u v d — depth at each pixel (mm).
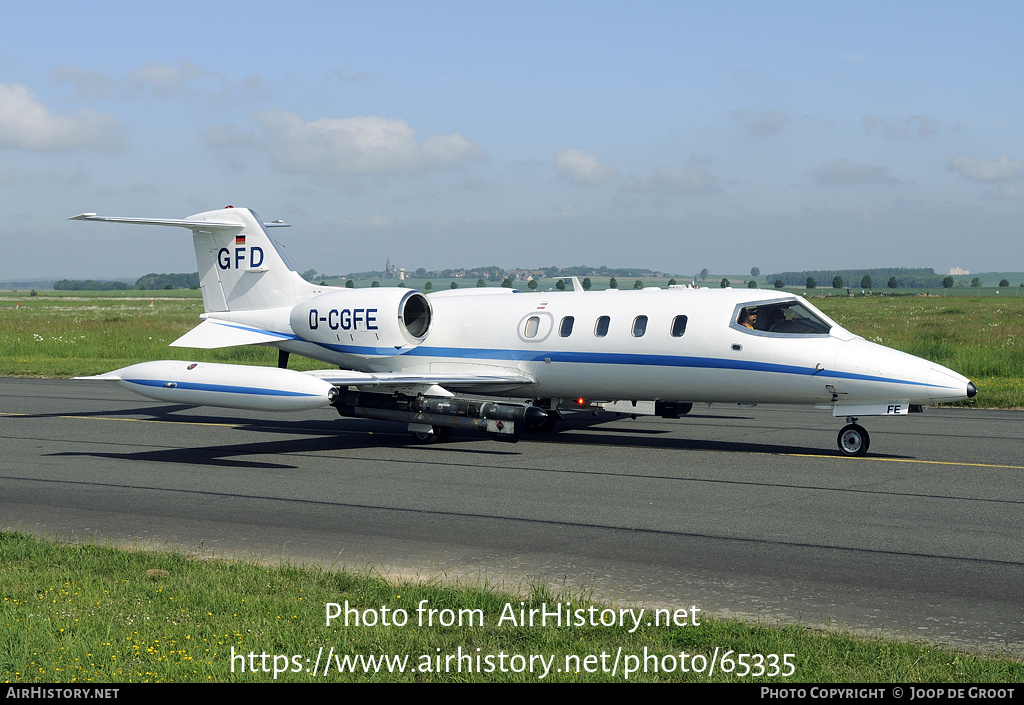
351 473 13703
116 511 11172
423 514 10891
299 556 9078
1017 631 6848
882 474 13227
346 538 9781
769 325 15125
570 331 16734
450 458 15070
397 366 18750
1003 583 8031
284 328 19844
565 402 17625
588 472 13656
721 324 15344
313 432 18312
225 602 7246
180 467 14289
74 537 9891
